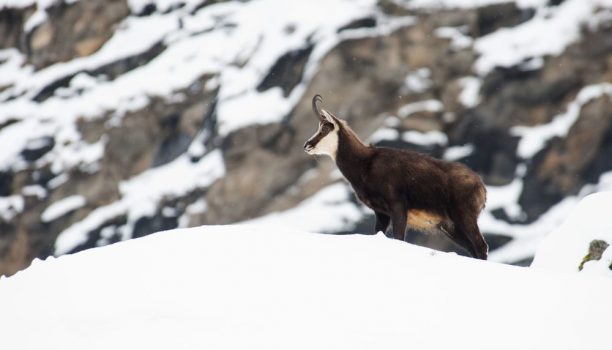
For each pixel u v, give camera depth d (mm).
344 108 20469
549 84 20453
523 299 4957
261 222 19688
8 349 4625
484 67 20750
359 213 19188
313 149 7961
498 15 21578
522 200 19500
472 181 7762
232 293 5066
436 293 5027
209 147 20969
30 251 21391
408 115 20391
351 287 5105
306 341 4418
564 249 7379
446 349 4336
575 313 4762
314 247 5770
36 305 5199
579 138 19984
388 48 20984
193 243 5910
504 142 20125
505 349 4348
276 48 21531
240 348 4359
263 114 20562
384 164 7789
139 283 5312
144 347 4426
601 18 20953
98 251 5988
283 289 5090
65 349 4516
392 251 5719
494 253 18812
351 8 21719
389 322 4641
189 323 4688
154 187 20984
